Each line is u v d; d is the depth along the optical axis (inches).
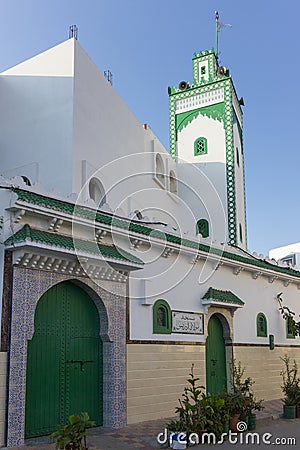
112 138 578.9
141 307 458.6
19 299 351.3
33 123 528.1
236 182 869.8
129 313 443.5
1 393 332.5
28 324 354.3
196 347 514.0
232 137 874.1
